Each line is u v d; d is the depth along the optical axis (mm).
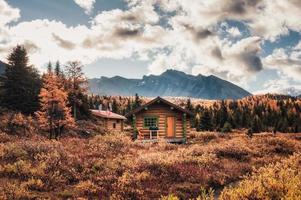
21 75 48000
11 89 46781
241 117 83562
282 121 83562
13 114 41688
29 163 15781
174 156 21016
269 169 12031
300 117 93875
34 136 36938
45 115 40375
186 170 16594
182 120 40344
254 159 21344
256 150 24641
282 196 8336
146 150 27594
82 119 59406
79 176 15023
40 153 18703
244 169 18266
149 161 17734
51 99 40156
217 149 23312
